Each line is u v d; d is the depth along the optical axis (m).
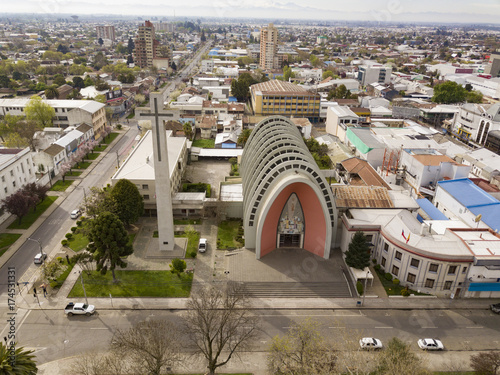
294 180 66.06
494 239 66.00
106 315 59.09
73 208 92.38
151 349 44.38
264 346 54.00
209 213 88.75
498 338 56.00
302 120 151.50
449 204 82.88
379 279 67.81
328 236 71.19
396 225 68.94
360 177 99.31
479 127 139.00
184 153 115.88
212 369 47.44
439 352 53.25
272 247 75.56
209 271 69.50
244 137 136.00
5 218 86.19
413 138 123.44
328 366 44.94
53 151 110.31
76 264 71.00
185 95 184.62
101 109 149.88
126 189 78.88
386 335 56.06
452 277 62.78
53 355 51.69
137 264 71.25
